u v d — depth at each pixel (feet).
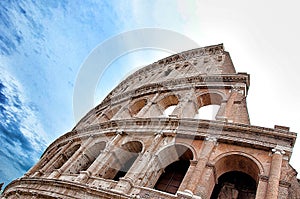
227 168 76.02
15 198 91.40
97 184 78.23
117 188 71.26
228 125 78.79
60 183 80.02
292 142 70.54
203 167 69.26
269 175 63.72
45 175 105.09
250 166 71.67
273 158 67.72
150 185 75.82
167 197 64.44
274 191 59.21
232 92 100.94
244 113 91.45
